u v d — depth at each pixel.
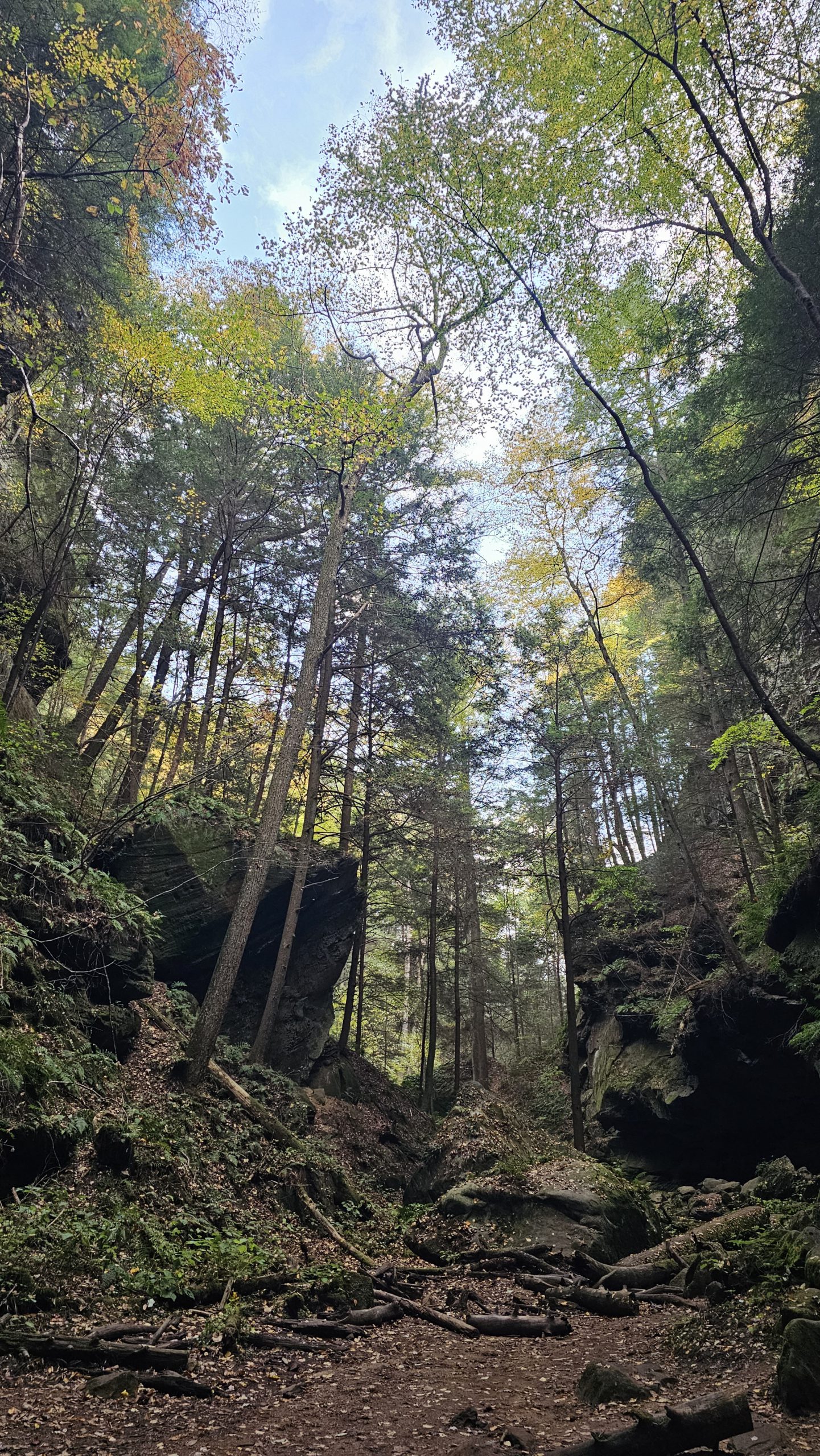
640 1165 18.55
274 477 18.27
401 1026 29.12
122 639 17.89
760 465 10.38
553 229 9.80
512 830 18.92
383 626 18.25
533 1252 9.64
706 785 20.27
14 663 12.30
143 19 11.45
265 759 18.73
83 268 12.50
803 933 14.52
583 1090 21.58
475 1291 8.38
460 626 18.47
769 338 9.95
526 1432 4.18
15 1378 4.56
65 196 11.76
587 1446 3.29
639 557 17.52
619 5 9.96
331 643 17.78
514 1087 24.55
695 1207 13.96
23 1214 6.41
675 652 16.75
